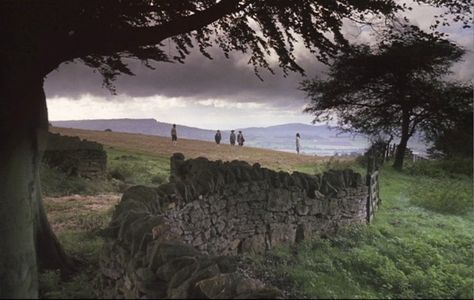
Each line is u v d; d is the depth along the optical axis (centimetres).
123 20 887
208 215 885
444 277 877
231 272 503
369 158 1484
